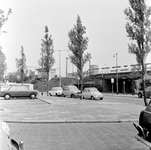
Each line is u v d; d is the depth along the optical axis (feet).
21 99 92.12
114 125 34.27
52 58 132.26
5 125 13.28
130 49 58.90
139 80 152.56
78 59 98.78
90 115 42.55
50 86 241.96
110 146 22.33
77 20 99.55
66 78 248.32
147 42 57.52
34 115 42.75
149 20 57.26
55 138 25.72
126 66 169.68
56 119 37.91
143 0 57.82
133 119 37.81
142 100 93.40
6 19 41.86
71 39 99.40
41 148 21.62
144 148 21.61
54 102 71.77
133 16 57.77
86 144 23.09
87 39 99.96
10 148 10.39
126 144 23.09
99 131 29.66
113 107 56.80
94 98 92.22
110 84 205.57
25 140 24.77
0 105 63.82
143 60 58.23
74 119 37.91
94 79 200.64
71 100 82.94
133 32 57.36
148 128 17.11
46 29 130.52
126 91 188.55
